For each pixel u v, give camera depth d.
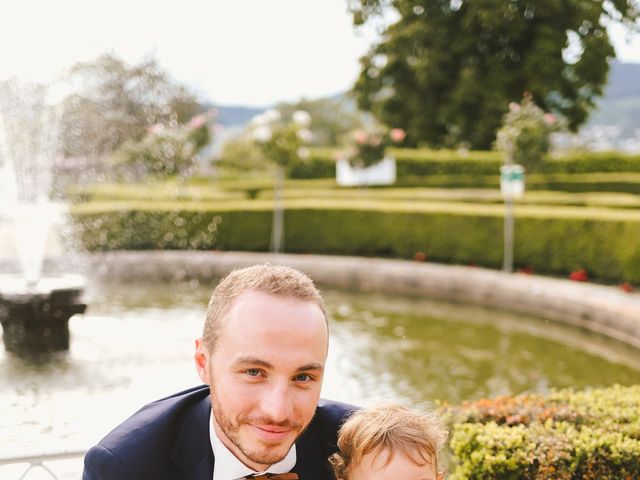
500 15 16.16
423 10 17.48
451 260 12.93
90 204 13.09
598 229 10.95
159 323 8.30
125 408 5.29
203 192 19.06
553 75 16.42
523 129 12.66
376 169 18.64
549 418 3.29
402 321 9.43
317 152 28.09
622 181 20.48
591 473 2.84
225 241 14.18
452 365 7.18
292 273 1.38
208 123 18.12
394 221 13.50
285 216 14.22
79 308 6.59
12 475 3.76
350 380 6.61
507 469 2.83
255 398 1.32
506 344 8.15
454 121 18.56
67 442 4.47
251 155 29.70
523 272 11.92
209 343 1.37
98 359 6.49
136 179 11.64
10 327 6.45
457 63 18.06
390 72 18.95
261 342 1.29
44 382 5.79
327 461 1.71
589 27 15.44
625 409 3.40
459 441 3.00
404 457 1.66
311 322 1.32
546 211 12.31
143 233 13.37
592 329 8.82
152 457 1.45
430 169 28.16
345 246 13.91
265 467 1.45
